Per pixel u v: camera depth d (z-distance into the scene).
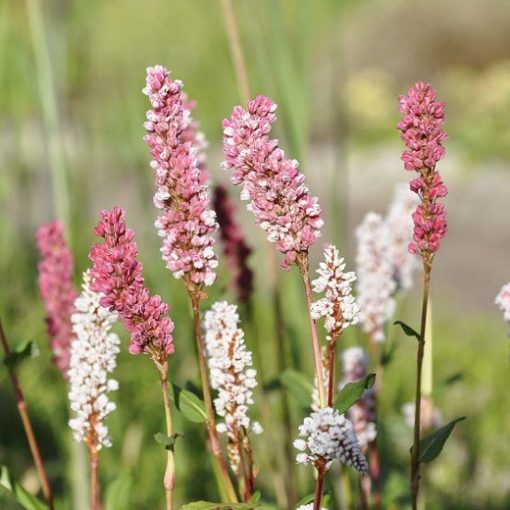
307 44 4.77
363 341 5.29
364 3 27.50
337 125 5.62
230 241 4.37
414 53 26.16
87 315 3.12
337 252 2.89
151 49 12.93
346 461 2.74
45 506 3.67
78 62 7.06
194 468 6.08
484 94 21.92
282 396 4.65
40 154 8.05
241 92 4.76
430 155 2.93
